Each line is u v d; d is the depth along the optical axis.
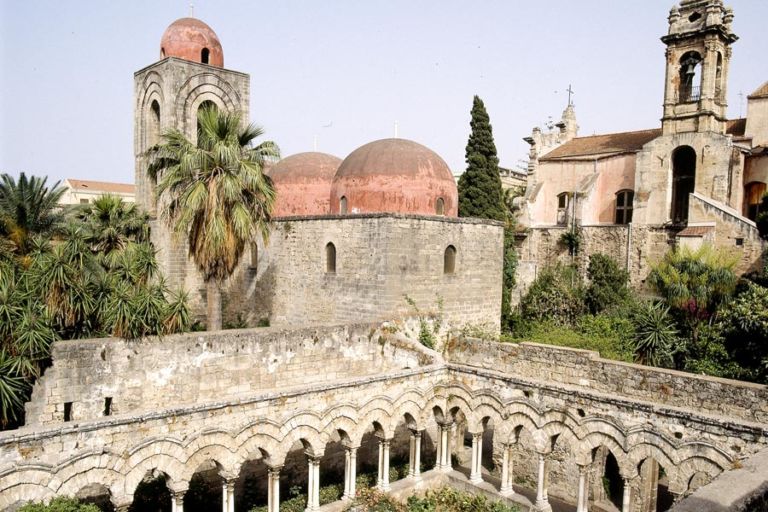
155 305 20.78
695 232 36.34
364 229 27.56
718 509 7.71
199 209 23.58
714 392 17.34
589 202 44.50
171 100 38.84
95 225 32.38
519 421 19.48
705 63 38.19
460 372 21.47
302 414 17.55
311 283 30.77
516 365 23.59
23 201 30.70
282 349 23.39
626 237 41.59
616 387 19.84
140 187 42.34
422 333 27.77
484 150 44.53
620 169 44.16
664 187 40.09
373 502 19.03
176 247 37.41
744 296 25.64
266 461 17.09
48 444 13.39
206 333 21.72
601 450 22.88
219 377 21.89
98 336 21.81
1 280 19.38
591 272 38.91
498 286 32.41
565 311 38.09
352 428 18.89
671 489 16.00
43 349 18.55
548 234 46.44
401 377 20.39
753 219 38.97
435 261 28.62
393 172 29.62
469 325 30.61
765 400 16.31
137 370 20.20
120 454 14.30
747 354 24.36
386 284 26.58
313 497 18.09
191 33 41.06
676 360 26.59
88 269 24.31
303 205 35.00
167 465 15.00
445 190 30.80
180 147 24.69
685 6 39.12
